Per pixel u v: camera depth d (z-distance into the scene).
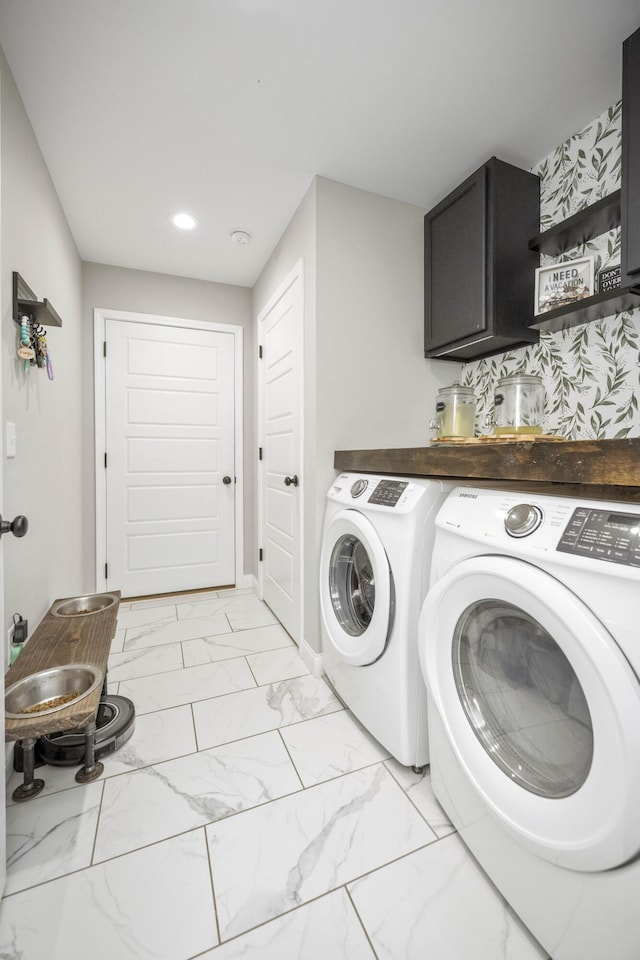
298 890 0.98
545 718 0.84
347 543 1.67
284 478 2.37
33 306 1.44
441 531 1.10
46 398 1.80
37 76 1.40
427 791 1.27
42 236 1.76
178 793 1.26
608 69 1.39
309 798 1.25
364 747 1.46
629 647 0.66
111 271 2.81
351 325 1.95
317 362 1.88
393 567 1.30
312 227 1.91
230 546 3.22
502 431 1.59
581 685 0.71
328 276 1.90
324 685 1.86
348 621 1.66
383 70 1.38
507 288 1.77
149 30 1.24
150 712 1.66
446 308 1.97
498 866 0.93
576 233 1.64
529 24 1.23
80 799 1.24
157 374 2.98
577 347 1.69
